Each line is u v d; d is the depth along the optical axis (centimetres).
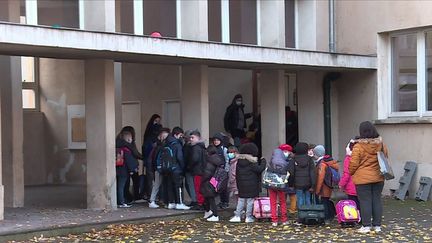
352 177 1057
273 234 1041
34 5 1289
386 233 1030
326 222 1151
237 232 1067
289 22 1634
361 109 1639
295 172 1130
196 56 1261
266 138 1575
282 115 1562
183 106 1446
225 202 1293
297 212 1167
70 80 1980
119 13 1426
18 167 1370
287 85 1808
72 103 1978
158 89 1881
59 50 1138
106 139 1270
